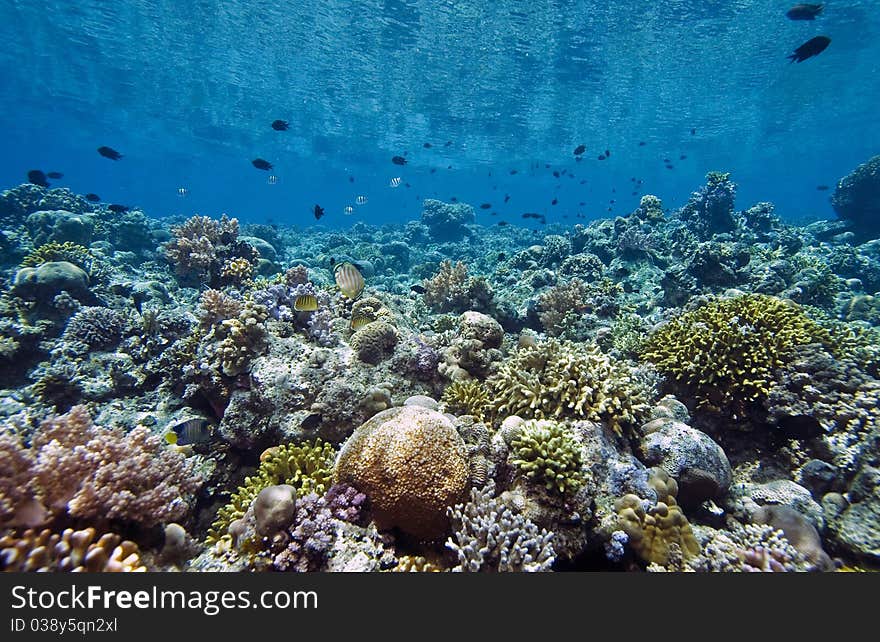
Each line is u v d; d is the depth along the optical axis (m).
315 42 28.22
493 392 6.15
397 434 4.04
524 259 16.72
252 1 24.44
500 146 47.97
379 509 3.90
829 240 18.55
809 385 5.44
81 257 10.73
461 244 27.73
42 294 9.00
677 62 28.81
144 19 26.55
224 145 56.16
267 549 3.79
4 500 3.21
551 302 11.00
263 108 40.16
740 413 5.80
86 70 34.16
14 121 55.62
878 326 10.32
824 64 29.48
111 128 53.03
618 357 8.18
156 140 57.59
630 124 40.22
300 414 5.95
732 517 4.80
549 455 4.14
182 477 4.73
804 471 5.08
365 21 25.72
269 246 17.81
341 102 37.59
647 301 12.21
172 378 7.55
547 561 3.50
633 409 5.19
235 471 6.16
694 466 4.73
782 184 104.31
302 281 9.85
